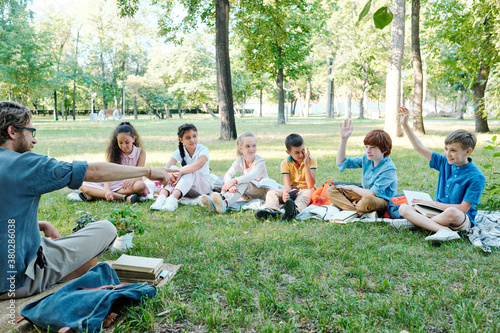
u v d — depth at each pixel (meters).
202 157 5.15
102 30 39.59
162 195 4.80
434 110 54.41
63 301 2.04
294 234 3.64
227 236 3.60
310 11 24.27
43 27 34.84
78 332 1.90
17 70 28.34
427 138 14.18
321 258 3.08
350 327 2.06
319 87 53.47
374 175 4.26
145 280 2.56
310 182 4.65
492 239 3.33
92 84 41.12
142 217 4.15
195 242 3.41
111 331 2.03
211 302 2.36
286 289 2.55
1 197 2.01
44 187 2.06
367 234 3.67
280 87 26.28
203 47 39.00
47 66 30.00
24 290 2.26
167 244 3.38
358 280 2.62
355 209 4.26
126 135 4.91
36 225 2.21
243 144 4.88
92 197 5.18
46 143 12.88
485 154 9.41
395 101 14.45
